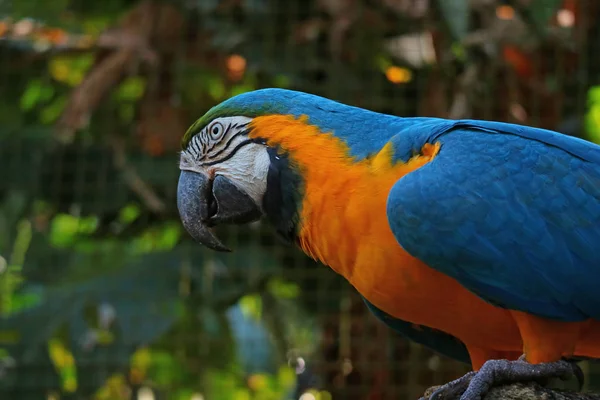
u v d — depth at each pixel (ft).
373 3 25.95
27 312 25.75
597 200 13.64
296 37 25.93
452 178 13.65
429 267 13.78
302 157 14.60
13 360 25.62
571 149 14.03
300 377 26.45
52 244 28.02
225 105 15.76
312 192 14.40
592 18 26.45
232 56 26.63
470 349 15.26
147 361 28.02
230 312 27.40
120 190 27.27
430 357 25.79
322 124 14.74
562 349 13.69
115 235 28.27
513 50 25.75
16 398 25.70
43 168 27.50
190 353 26.53
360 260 14.16
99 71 26.53
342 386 26.05
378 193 13.94
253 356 27.25
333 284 26.14
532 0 25.11
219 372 27.96
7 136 27.63
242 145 15.40
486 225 13.43
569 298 13.35
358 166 14.20
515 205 13.52
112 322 25.75
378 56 26.21
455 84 25.99
